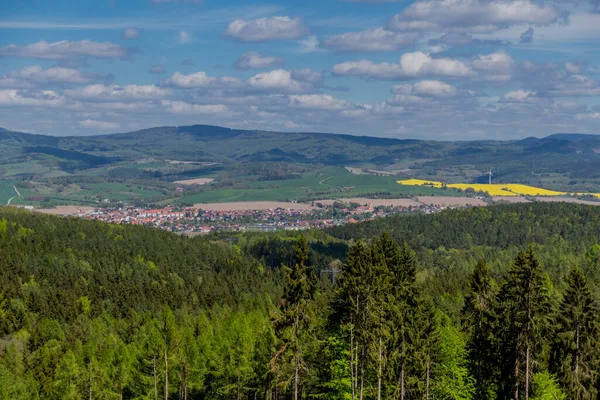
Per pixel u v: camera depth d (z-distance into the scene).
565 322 67.88
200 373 90.06
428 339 67.38
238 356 83.81
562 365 67.88
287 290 63.03
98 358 107.44
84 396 87.38
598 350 67.19
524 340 64.31
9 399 82.06
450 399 69.19
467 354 72.62
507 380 67.62
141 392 86.19
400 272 70.56
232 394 86.00
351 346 64.94
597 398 69.00
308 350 71.38
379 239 72.94
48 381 96.19
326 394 71.69
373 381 68.50
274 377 73.88
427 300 71.81
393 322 65.31
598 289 100.19
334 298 69.94
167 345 84.56
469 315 74.56
